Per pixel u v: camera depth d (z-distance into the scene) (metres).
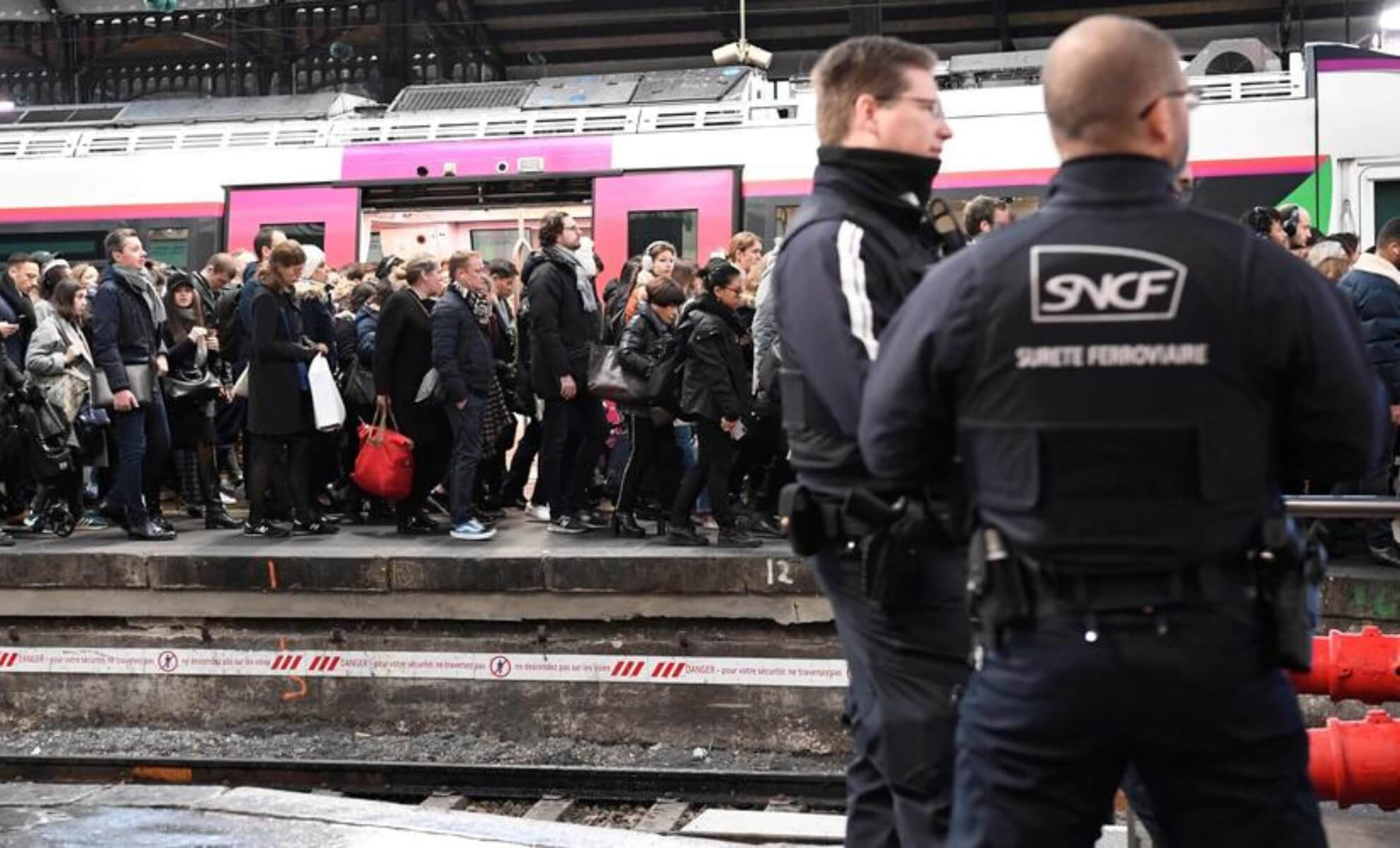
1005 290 2.49
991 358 2.49
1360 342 2.51
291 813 5.43
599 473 10.66
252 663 8.55
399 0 25.48
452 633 8.42
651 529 9.64
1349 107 13.14
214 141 15.73
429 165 14.89
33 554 8.68
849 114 3.25
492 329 10.16
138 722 8.67
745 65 16.97
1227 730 2.41
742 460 9.23
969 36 24.98
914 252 3.19
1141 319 2.43
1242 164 13.27
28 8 26.55
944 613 3.14
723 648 8.06
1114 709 2.41
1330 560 7.93
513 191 14.80
